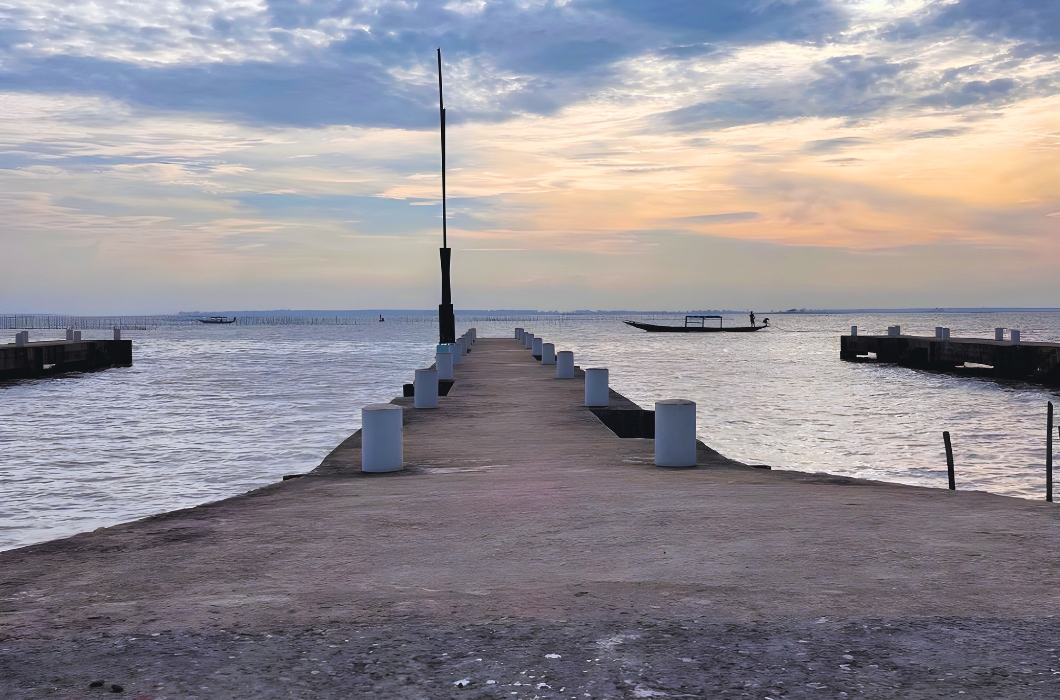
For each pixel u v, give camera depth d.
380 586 5.42
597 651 4.16
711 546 6.43
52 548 6.64
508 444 13.91
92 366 61.69
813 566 5.77
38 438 25.12
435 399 19.34
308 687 3.73
